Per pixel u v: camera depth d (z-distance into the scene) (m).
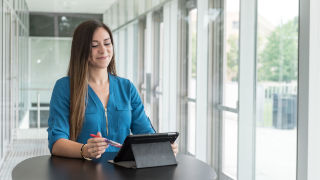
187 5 5.14
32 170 1.73
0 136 4.47
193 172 1.76
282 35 3.42
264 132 3.73
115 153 2.09
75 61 2.11
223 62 4.55
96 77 2.16
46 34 4.53
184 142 5.27
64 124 2.06
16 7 4.45
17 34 4.45
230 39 4.38
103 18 4.82
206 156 4.88
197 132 4.95
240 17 4.08
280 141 3.48
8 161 4.47
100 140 1.86
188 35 5.12
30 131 4.53
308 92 3.00
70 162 1.88
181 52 5.20
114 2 4.89
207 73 4.81
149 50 5.17
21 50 4.47
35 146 4.55
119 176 1.66
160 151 1.89
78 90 2.07
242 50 4.05
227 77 4.46
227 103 4.47
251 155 3.97
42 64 4.52
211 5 4.73
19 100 4.48
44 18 4.52
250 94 3.96
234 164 4.33
